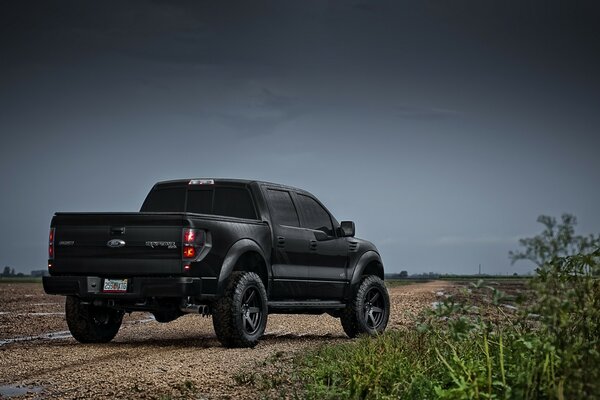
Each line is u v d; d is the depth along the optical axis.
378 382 6.27
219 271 10.18
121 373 7.95
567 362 4.39
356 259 12.73
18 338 12.15
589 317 4.86
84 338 11.02
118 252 10.20
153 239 10.06
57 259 10.51
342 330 13.67
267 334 12.83
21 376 7.99
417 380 5.97
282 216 11.59
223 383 7.34
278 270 11.21
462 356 6.46
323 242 12.14
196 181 11.73
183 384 7.15
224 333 10.16
